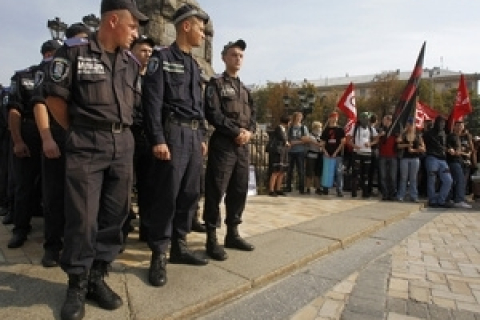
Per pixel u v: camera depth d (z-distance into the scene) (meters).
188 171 3.24
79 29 3.38
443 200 8.39
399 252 4.41
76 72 2.45
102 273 2.66
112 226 2.68
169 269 3.29
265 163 9.45
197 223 4.73
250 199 7.88
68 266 2.42
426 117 11.24
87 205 2.44
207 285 2.99
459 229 5.83
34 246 3.79
